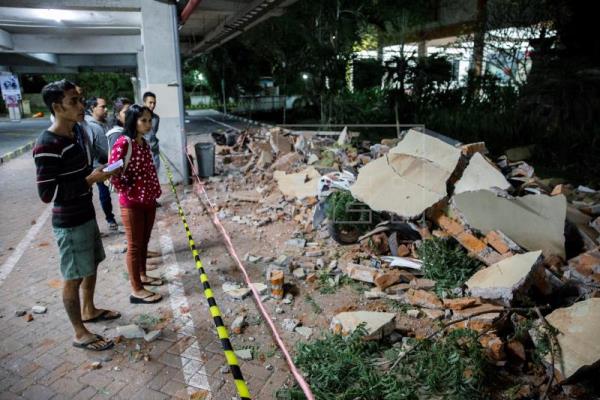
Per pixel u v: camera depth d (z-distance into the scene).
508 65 16.80
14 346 3.61
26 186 9.48
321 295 4.49
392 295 4.38
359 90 17.80
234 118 27.67
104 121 5.80
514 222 4.88
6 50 15.30
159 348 3.59
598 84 11.67
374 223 5.74
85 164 3.28
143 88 16.45
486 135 12.70
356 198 5.70
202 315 4.09
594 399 2.97
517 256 4.16
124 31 14.77
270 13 11.07
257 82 32.12
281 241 5.98
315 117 21.38
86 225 3.32
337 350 3.31
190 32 19.94
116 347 3.60
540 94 12.67
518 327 3.50
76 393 3.06
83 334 3.55
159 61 8.62
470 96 16.45
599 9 12.47
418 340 3.53
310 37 16.22
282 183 8.08
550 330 3.26
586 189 6.85
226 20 13.49
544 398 2.91
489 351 3.29
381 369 3.26
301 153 10.01
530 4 13.98
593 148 10.12
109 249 5.65
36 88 43.91
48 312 4.18
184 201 7.91
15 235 6.34
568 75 12.33
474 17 17.84
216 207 7.47
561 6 13.19
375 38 18.47
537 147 10.96
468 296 4.19
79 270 3.34
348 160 8.03
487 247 4.66
